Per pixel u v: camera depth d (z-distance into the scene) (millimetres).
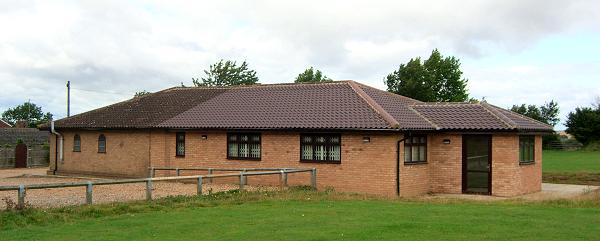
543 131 23266
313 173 21062
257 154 24000
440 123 22375
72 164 30594
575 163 42281
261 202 16219
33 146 42719
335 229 11750
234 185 22812
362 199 17203
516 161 20922
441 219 13016
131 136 28078
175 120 26531
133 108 30406
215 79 68750
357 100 23344
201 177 17531
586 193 20219
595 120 67062
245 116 24859
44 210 13680
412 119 22156
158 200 16000
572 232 11227
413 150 21750
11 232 11609
